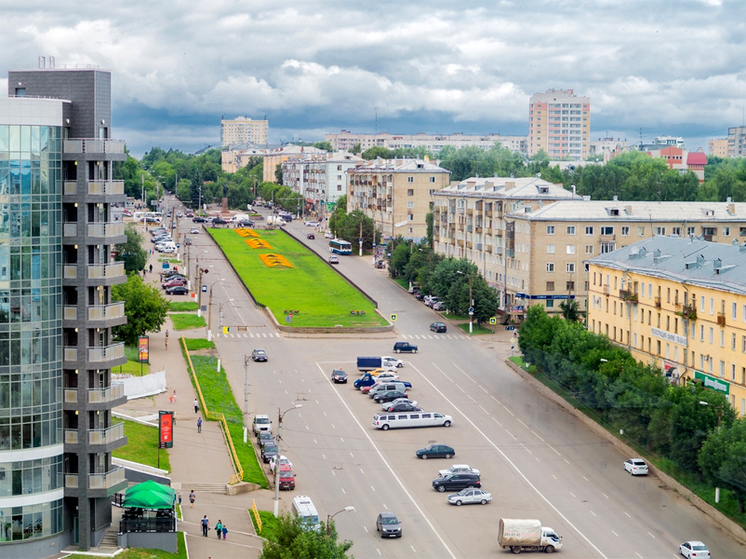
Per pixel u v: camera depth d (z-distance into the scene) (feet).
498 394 583.99
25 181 322.55
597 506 416.46
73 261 339.16
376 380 593.01
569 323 620.90
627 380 497.46
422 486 439.63
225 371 627.87
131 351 638.53
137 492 355.15
